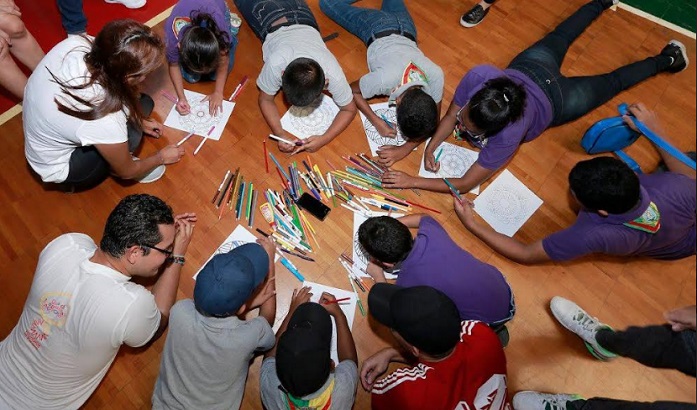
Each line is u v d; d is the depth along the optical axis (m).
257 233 2.05
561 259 1.88
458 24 2.68
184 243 1.92
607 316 2.02
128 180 2.11
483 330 1.52
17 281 1.91
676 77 2.54
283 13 2.21
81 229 2.03
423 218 1.81
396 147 2.22
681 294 1.88
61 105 1.57
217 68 2.16
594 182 1.54
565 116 2.23
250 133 2.27
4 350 1.55
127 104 1.69
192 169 2.17
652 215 1.58
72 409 1.62
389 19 2.34
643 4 2.76
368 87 2.15
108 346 1.47
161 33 2.50
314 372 1.35
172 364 1.52
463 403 1.40
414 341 1.38
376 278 1.96
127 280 1.54
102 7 2.52
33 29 2.41
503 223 2.17
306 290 1.93
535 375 1.92
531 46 2.38
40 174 1.87
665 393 1.66
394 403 1.46
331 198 2.15
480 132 1.84
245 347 1.48
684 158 1.79
